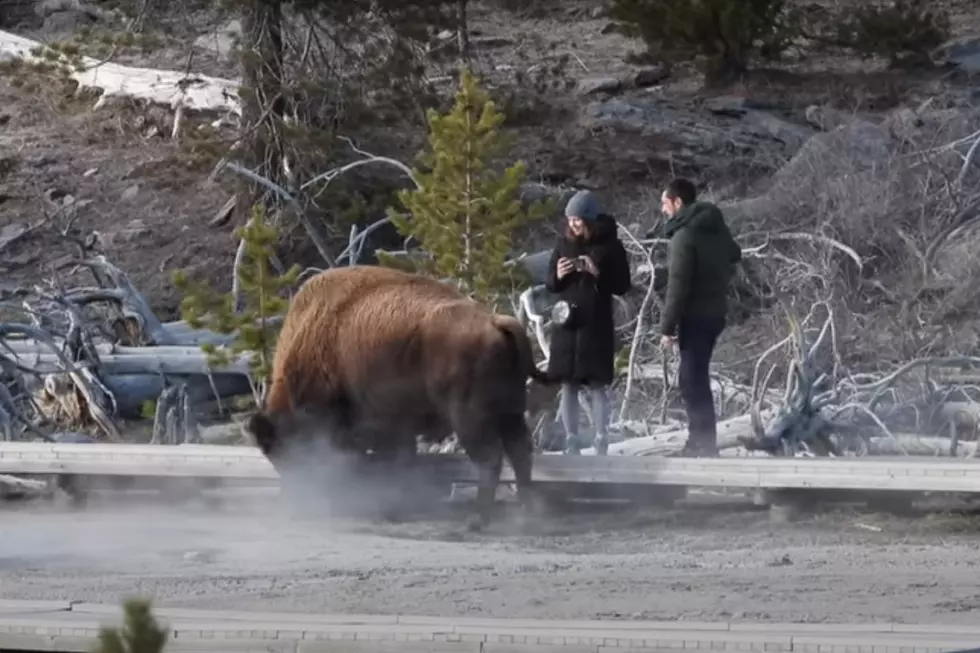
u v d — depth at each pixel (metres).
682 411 50.53
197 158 77.56
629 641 22.11
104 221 78.88
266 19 72.56
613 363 38.97
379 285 37.62
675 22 90.69
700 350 39.09
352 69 74.94
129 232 77.44
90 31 82.00
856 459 38.28
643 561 31.48
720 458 37.59
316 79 73.12
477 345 35.84
